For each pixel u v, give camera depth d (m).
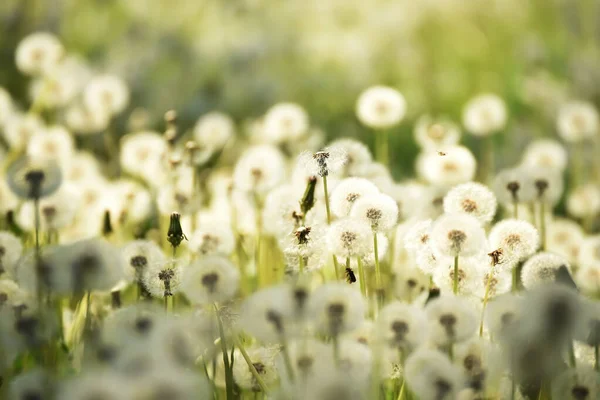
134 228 2.48
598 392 1.98
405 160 4.07
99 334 2.01
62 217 2.24
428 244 2.08
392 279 2.21
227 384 2.01
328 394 1.86
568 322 1.89
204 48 4.87
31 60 3.09
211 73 4.71
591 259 2.33
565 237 2.45
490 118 3.02
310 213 2.15
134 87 4.36
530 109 4.35
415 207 2.27
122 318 2.00
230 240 2.20
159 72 4.70
